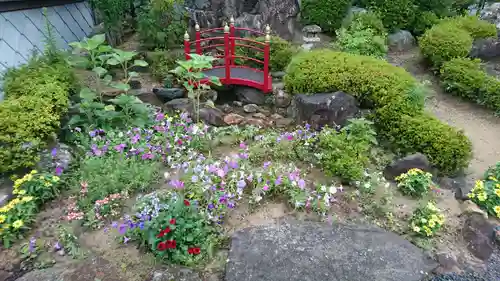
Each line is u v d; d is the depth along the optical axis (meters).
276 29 8.39
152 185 4.41
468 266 3.63
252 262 3.43
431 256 3.66
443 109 6.80
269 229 3.80
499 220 4.18
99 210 3.98
